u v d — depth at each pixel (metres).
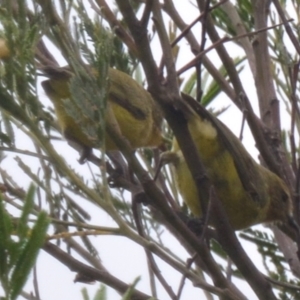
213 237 7.96
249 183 9.95
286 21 7.66
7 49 4.57
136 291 6.08
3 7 4.84
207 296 7.27
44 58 8.97
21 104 4.64
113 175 8.26
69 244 7.05
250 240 8.73
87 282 6.03
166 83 6.20
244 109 7.30
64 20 5.29
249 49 9.52
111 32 5.17
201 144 9.34
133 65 8.39
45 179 6.66
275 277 8.44
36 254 3.66
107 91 5.02
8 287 3.61
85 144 9.44
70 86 4.94
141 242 5.19
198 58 6.67
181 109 6.03
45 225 3.71
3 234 3.65
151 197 5.54
